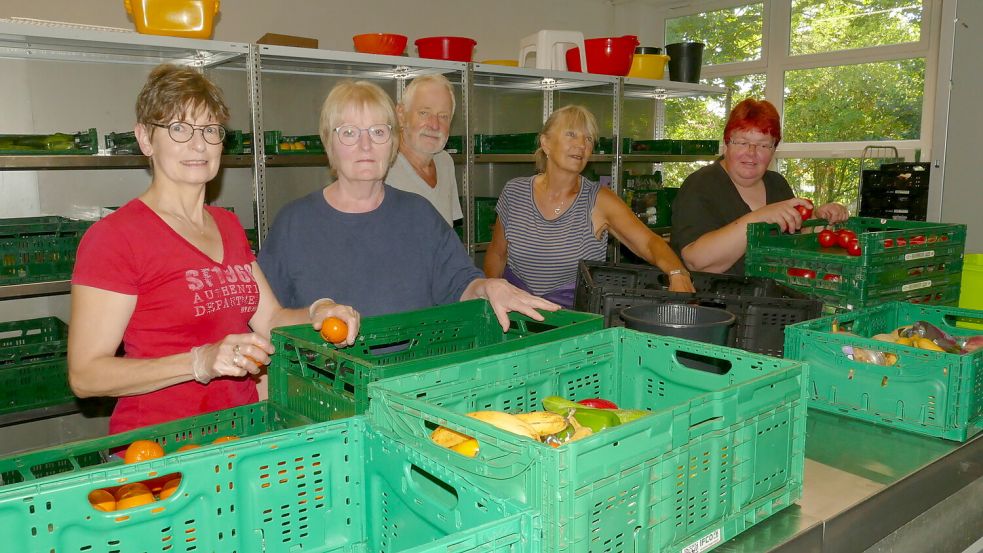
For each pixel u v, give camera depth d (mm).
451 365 1022
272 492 909
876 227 2238
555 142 2295
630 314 1419
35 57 2977
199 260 1343
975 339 1395
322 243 1723
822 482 1108
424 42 3482
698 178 2354
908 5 4270
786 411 1010
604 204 2371
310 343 1131
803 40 4824
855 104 4574
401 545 899
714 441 904
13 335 2988
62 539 789
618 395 1278
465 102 3469
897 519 1116
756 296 1532
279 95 3592
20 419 2668
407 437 883
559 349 1169
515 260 2465
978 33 2795
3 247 2600
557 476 724
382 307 1736
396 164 2602
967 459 1226
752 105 2271
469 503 764
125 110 3225
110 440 1074
